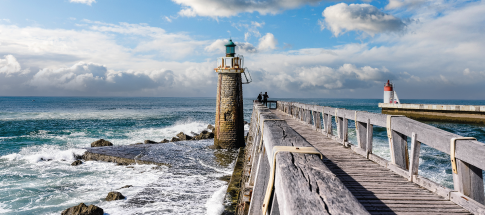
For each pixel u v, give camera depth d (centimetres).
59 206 894
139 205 859
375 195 311
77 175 1236
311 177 112
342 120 671
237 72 1856
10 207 892
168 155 1598
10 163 1427
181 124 3541
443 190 300
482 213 245
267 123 267
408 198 301
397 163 408
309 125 968
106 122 3706
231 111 1873
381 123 437
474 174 269
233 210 788
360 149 522
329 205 87
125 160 1462
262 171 220
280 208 114
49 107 7606
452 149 267
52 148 1897
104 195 975
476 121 2547
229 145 1872
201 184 1081
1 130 2762
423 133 324
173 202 882
